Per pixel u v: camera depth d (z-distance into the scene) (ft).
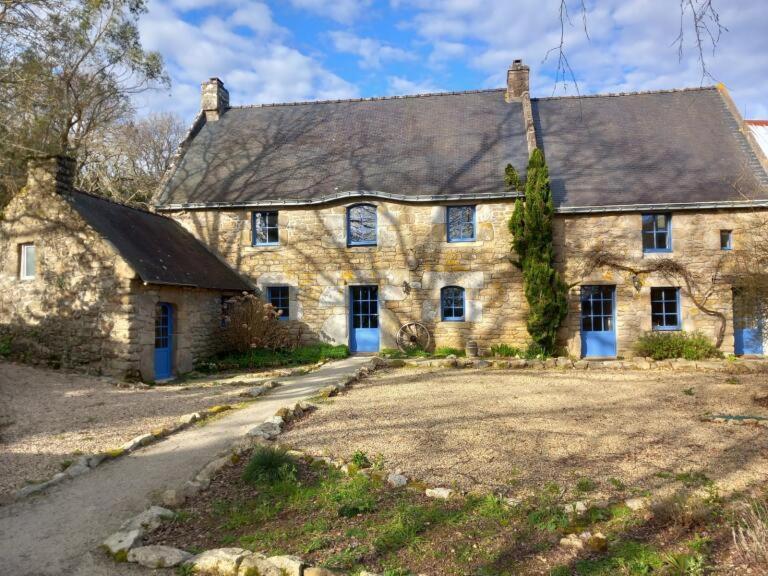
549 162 52.26
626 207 46.57
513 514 14.80
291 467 17.74
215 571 12.35
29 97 48.73
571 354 47.57
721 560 12.50
